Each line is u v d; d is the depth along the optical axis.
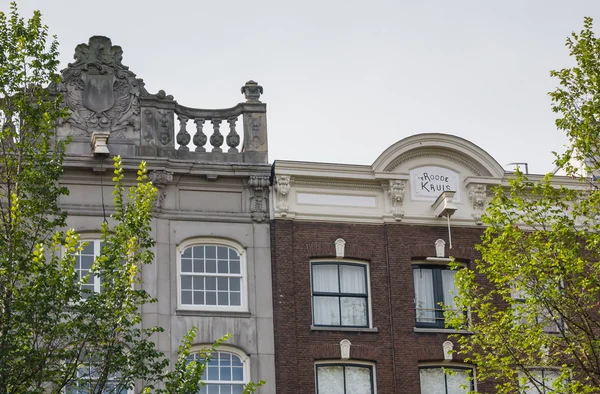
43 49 33.59
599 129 35.00
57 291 31.09
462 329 40.94
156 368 32.12
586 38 36.03
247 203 41.72
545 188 35.62
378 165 42.56
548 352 37.41
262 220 41.53
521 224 43.25
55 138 40.75
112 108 41.62
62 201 40.12
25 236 31.81
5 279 30.92
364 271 42.03
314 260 41.69
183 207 41.22
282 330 40.38
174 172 41.19
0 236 31.28
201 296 40.47
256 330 40.31
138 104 41.84
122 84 41.94
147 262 32.66
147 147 41.34
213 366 39.72
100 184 40.66
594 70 35.56
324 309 41.28
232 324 40.19
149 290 39.84
